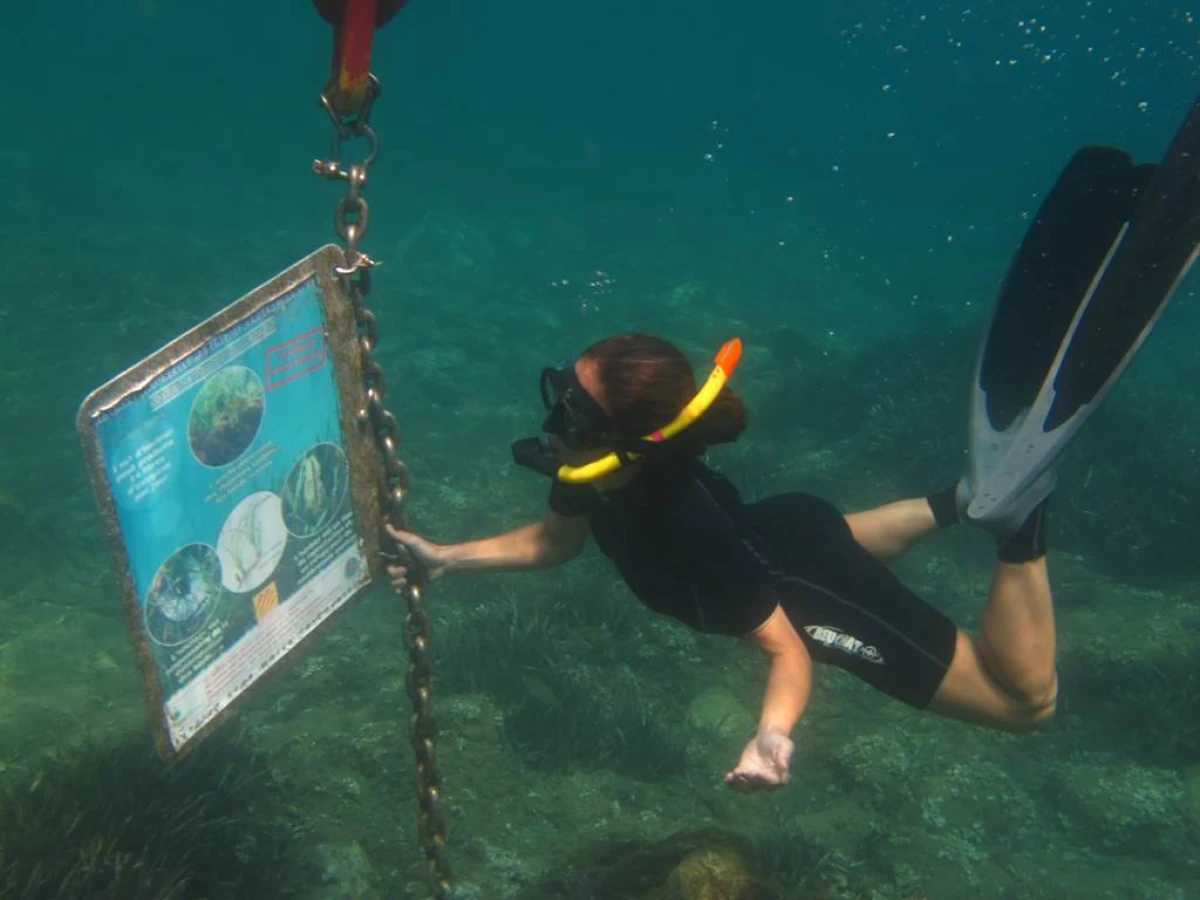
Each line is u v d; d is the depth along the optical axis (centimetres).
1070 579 841
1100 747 661
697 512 230
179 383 187
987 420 258
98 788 468
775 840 531
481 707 634
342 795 554
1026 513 254
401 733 603
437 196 3191
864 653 270
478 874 503
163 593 192
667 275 2342
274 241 2273
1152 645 712
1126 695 682
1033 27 7681
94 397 172
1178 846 573
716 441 239
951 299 2266
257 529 213
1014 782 627
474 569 271
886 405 1168
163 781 487
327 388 223
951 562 895
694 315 1797
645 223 3045
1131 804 597
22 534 875
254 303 197
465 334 1620
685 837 409
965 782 615
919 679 270
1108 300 239
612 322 1797
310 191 3055
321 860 488
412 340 1589
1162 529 876
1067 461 974
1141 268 235
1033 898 530
